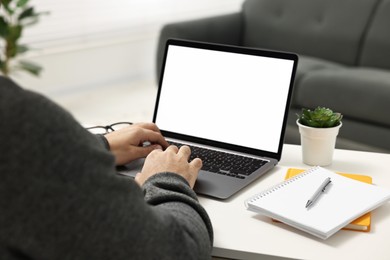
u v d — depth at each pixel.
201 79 1.42
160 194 0.88
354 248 0.92
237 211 1.06
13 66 3.35
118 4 4.25
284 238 0.96
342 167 1.28
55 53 3.93
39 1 3.76
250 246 0.93
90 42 4.15
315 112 1.29
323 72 2.89
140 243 0.69
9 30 3.16
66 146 0.64
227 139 1.37
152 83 4.53
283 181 1.18
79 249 0.65
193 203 0.88
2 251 0.63
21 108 0.63
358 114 2.70
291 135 2.84
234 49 1.39
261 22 3.45
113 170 0.69
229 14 3.48
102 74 4.32
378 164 1.29
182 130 1.43
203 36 3.25
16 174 0.62
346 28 3.17
